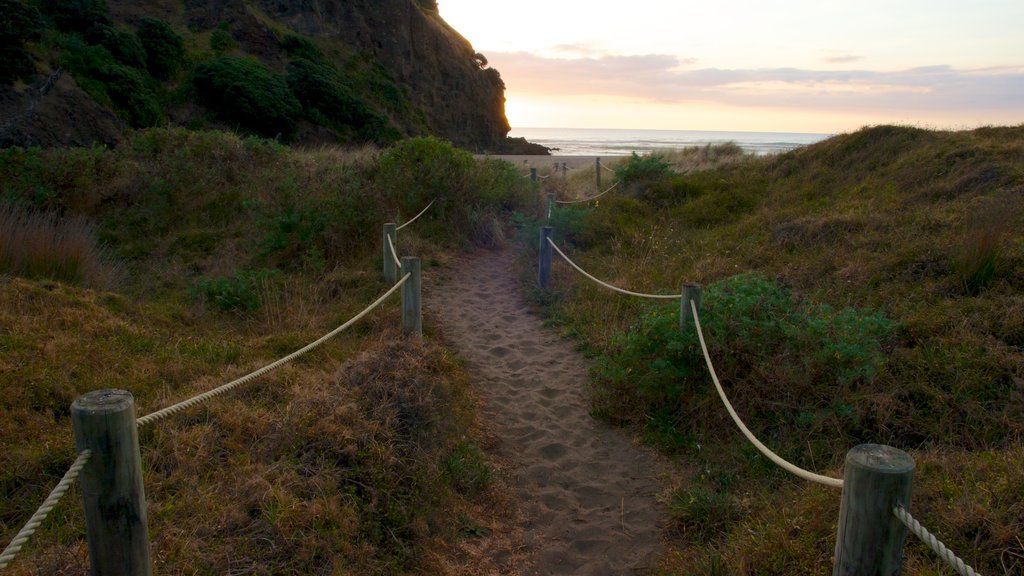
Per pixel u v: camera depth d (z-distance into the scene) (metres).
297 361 5.78
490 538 4.04
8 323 5.52
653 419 5.28
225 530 3.34
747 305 5.57
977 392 4.78
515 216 11.82
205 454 3.93
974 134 11.70
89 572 2.74
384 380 4.85
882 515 2.13
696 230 11.27
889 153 12.11
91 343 5.55
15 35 20.02
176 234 11.15
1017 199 7.82
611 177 17.23
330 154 16.27
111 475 2.31
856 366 4.96
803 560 3.20
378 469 3.97
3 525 3.35
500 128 47.72
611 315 7.59
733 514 4.02
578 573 3.77
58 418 4.49
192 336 6.38
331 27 33.84
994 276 6.26
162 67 25.47
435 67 40.00
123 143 14.91
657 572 3.68
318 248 9.55
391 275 8.47
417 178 11.98
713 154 20.36
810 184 12.38
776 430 4.87
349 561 3.38
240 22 29.27
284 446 4.02
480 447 5.07
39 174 11.77
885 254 7.33
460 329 7.61
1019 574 2.90
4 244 7.29
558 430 5.41
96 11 24.52
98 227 11.12
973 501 3.31
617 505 4.40
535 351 7.07
